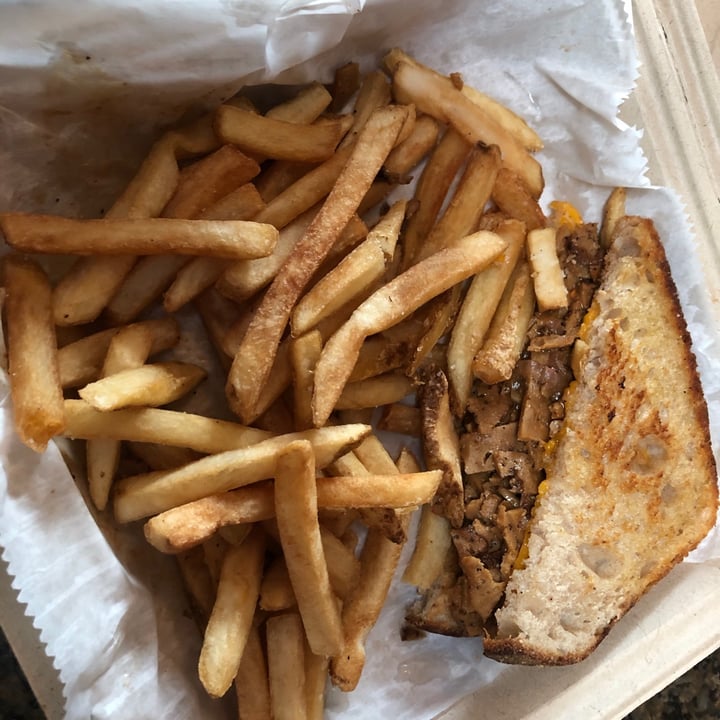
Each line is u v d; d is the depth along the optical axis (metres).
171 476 0.20
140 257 0.21
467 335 0.25
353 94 0.25
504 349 0.25
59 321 0.20
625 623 0.27
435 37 0.25
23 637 0.21
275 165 0.23
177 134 0.22
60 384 0.20
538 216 0.26
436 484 0.22
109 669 0.21
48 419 0.19
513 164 0.25
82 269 0.20
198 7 0.19
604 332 0.26
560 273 0.25
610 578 0.26
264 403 0.22
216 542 0.22
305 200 0.22
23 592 0.19
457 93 0.24
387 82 0.25
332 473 0.22
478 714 0.26
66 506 0.20
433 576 0.26
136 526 0.23
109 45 0.20
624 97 0.26
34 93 0.20
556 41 0.26
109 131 0.22
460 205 0.24
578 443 0.26
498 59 0.26
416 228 0.25
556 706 0.26
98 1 0.19
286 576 0.22
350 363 0.21
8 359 0.19
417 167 0.26
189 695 0.23
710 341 0.28
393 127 0.22
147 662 0.21
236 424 0.21
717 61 0.29
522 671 0.27
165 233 0.20
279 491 0.19
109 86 0.21
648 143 0.28
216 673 0.20
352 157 0.22
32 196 0.22
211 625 0.20
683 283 0.28
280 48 0.21
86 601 0.20
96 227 0.20
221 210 0.22
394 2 0.23
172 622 0.23
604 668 0.27
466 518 0.26
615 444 0.26
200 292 0.22
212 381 0.24
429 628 0.26
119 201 0.21
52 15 0.18
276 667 0.22
